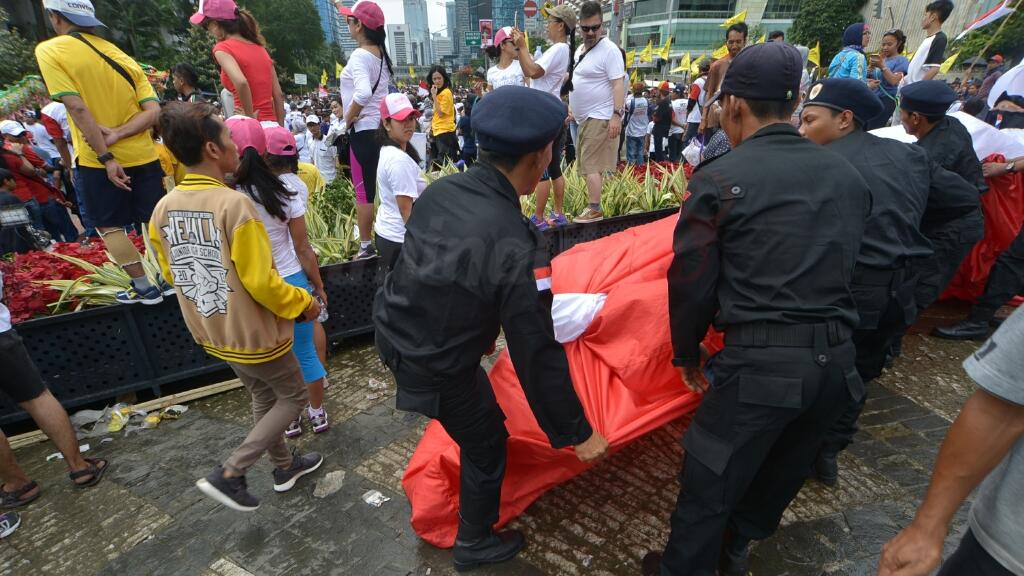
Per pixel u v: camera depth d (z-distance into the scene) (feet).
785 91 5.41
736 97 5.65
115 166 10.59
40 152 27.91
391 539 7.68
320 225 15.29
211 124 6.52
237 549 7.61
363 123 12.99
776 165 5.18
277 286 6.77
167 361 11.63
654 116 38.78
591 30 14.92
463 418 5.95
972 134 13.37
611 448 7.02
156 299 11.02
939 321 13.98
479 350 5.63
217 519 8.18
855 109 7.80
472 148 34.19
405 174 10.89
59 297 10.84
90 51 10.42
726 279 5.43
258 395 8.27
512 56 16.44
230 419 10.89
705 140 25.04
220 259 6.66
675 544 6.07
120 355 11.11
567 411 5.58
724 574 6.92
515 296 5.01
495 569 7.11
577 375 7.72
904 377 11.44
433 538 7.44
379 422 10.45
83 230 27.66
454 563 7.22
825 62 134.72
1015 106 14.58
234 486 7.34
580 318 7.83
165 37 145.69
